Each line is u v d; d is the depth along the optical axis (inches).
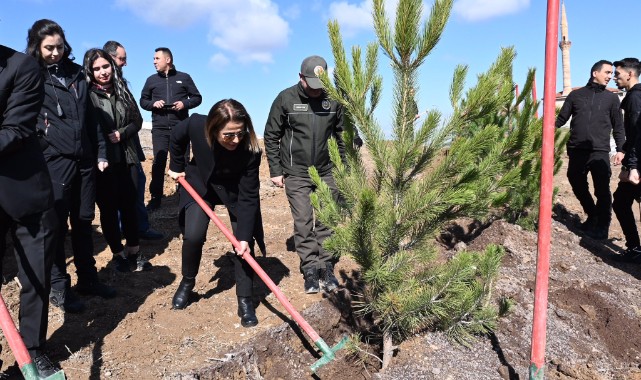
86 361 106.1
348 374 113.1
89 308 132.1
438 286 107.3
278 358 114.4
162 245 190.1
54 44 116.9
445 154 102.9
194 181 127.9
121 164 153.6
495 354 112.4
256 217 131.9
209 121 109.3
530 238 181.2
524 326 123.6
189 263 131.6
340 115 146.0
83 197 132.1
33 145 94.4
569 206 272.1
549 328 124.3
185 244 128.6
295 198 147.6
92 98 146.0
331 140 109.0
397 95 101.4
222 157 118.3
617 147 206.7
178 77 222.2
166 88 220.8
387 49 98.4
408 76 99.3
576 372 105.7
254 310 135.7
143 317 127.8
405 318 107.6
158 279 155.8
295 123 142.9
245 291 127.4
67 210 124.4
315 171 109.7
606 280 159.6
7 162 90.0
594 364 112.8
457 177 101.0
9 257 165.3
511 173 109.5
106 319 127.0
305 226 147.6
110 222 155.7
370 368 116.4
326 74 100.2
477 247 177.9
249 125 115.0
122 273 158.9
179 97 222.8
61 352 109.5
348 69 97.7
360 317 134.5
